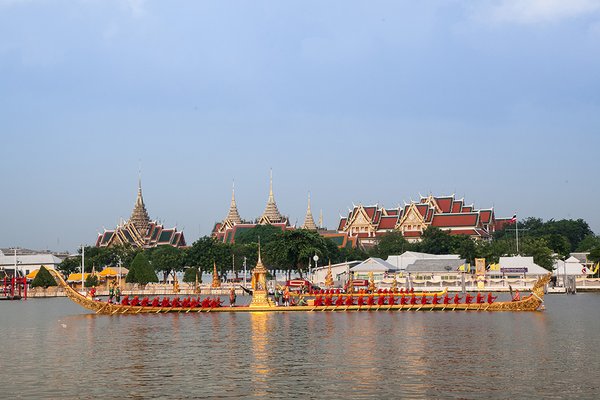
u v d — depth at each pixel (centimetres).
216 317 8712
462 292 14612
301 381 4078
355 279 15788
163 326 7456
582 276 17250
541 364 4609
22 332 6994
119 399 3688
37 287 17275
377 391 3806
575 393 3750
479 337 6116
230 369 4500
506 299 12862
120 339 6225
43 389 3934
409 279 15900
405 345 5584
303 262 17625
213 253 19300
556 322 7556
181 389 3903
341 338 6103
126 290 16475
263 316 8806
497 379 4106
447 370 4397
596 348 5362
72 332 6919
